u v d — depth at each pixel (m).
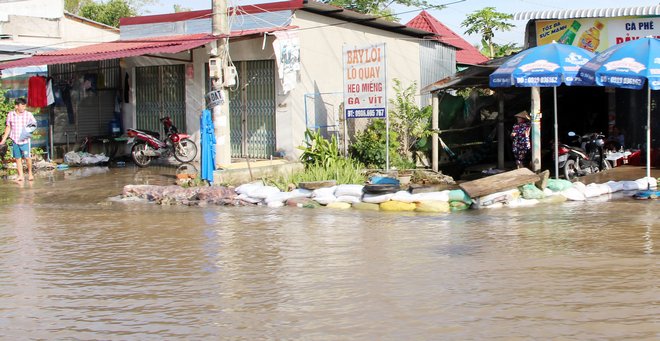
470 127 19.45
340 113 18.20
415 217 11.39
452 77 16.56
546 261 7.99
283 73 16.70
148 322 6.23
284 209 12.55
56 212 12.45
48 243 9.73
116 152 20.58
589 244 8.85
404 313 6.22
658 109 16.81
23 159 18.34
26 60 18.69
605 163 15.91
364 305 6.50
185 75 19.17
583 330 5.64
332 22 18.38
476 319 5.99
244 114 18.14
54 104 19.69
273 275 7.71
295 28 16.91
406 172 15.97
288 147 17.36
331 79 18.45
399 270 7.76
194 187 13.88
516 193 12.31
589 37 16.89
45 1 23.69
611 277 7.22
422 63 22.73
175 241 9.73
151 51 15.96
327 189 12.98
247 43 17.67
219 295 6.99
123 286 7.44
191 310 6.54
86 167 18.83
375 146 16.91
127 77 20.45
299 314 6.30
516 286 6.97
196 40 16.34
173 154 18.69
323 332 5.80
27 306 6.80
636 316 5.96
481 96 20.19
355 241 9.45
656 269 7.51
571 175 15.02
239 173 15.18
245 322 6.14
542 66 13.34
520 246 8.84
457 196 12.02
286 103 17.31
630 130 17.36
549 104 19.73
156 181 15.87
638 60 12.35
